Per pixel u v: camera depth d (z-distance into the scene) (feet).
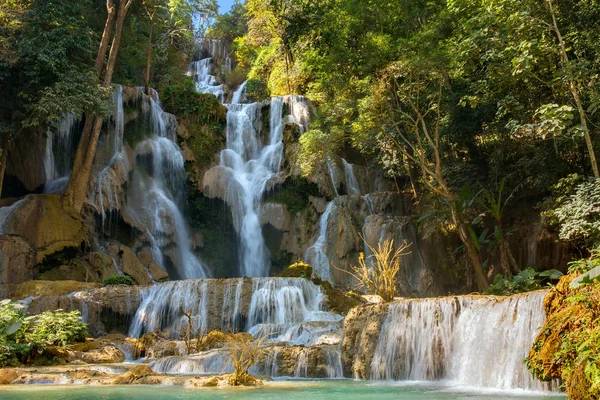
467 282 79.30
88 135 78.23
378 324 38.83
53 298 57.52
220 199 93.45
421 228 83.92
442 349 35.35
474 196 69.72
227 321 58.23
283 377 39.01
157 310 58.85
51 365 44.68
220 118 101.45
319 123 88.79
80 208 75.66
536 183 64.54
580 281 19.17
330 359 39.58
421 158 70.03
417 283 81.35
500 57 54.39
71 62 76.79
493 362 32.12
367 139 77.61
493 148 75.82
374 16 80.84
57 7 74.90
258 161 100.68
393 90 81.56
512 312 31.89
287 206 91.61
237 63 161.58
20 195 82.17
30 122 72.84
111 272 74.23
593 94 51.78
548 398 26.22
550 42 55.77
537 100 64.69
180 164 94.79
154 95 99.04
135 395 28.63
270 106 105.60
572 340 19.22
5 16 70.95
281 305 59.31
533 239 73.31
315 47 92.27
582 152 63.77
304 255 86.79
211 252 92.79
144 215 86.38
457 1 58.65
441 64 67.62
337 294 63.67
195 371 40.98
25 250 67.26
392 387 31.91
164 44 128.47
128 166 86.89
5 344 43.04
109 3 84.64
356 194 95.14
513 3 52.16
